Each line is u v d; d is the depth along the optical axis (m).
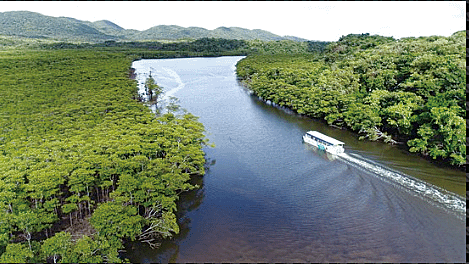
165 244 52.75
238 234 54.97
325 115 117.25
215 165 82.50
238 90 182.38
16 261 40.47
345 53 198.88
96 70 188.12
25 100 124.25
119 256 50.06
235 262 48.38
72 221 57.81
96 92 137.25
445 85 94.19
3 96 127.69
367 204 61.84
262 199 65.69
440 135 79.69
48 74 170.75
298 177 74.31
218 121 121.44
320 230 55.25
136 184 57.16
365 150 88.81
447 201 61.59
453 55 107.75
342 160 81.88
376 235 53.25
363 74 130.25
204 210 62.34
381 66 129.00
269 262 48.19
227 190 69.75
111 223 49.00
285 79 154.50
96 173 65.62
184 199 66.62
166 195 59.44
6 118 101.94
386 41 197.62
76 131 86.50
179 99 158.25
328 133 105.44
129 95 134.62
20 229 50.88
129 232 50.56
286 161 83.62
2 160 67.94
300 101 125.25
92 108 111.38
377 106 99.38
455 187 66.31
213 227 57.06
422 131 79.69
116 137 79.38
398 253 49.06
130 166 63.41
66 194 65.06
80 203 61.88
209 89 185.75
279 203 63.94
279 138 101.75
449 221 55.78
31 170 62.25
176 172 65.19
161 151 78.12
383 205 61.22
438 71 99.25
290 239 53.25
